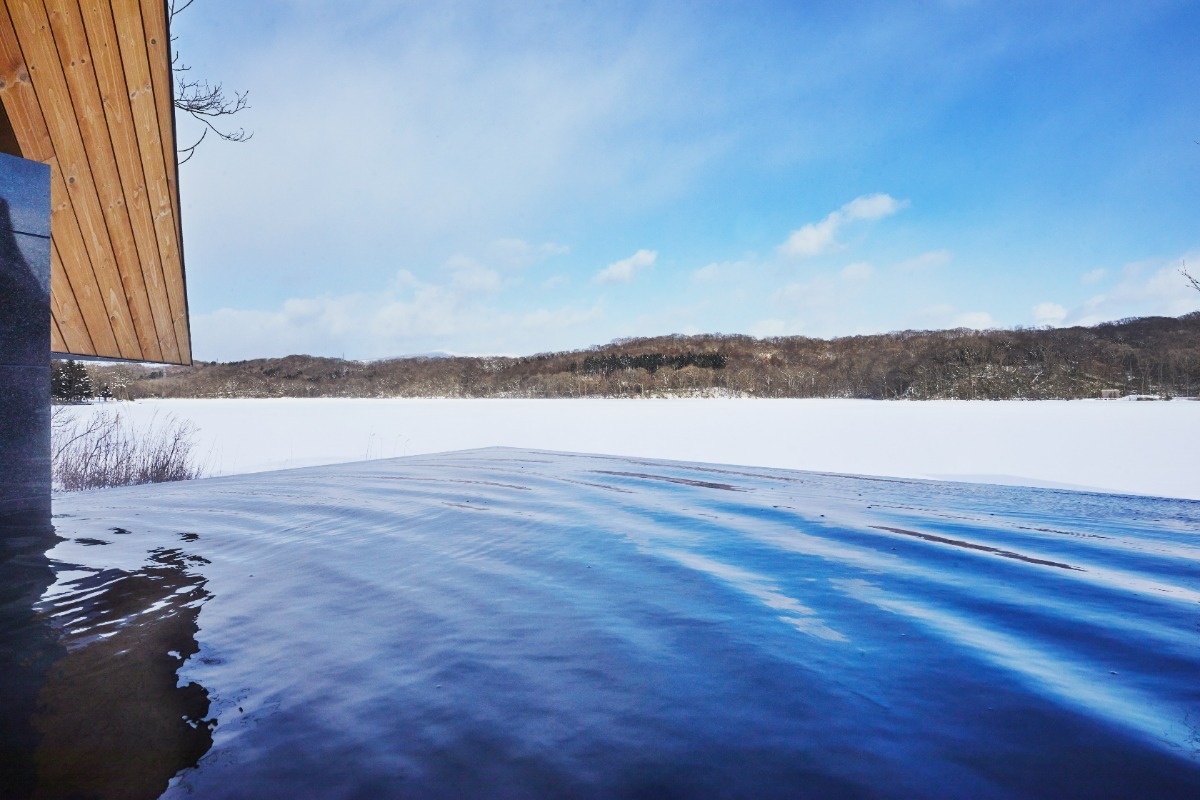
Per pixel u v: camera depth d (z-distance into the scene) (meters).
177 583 1.81
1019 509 3.27
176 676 1.15
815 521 2.86
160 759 0.85
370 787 0.78
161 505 3.31
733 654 1.26
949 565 2.04
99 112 3.83
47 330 2.89
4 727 0.95
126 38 3.65
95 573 1.92
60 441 7.59
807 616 1.51
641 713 1.00
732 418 19.89
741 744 0.89
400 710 1.01
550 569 1.98
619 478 4.57
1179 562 2.08
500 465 5.60
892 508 3.26
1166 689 1.08
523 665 1.20
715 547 2.31
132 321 4.86
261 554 2.19
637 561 2.10
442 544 2.36
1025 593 1.71
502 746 0.89
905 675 1.15
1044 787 0.78
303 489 3.99
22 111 3.61
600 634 1.38
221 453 10.76
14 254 2.79
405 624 1.46
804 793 0.76
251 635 1.37
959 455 9.71
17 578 1.85
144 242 4.52
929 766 0.83
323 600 1.64
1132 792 0.77
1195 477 7.39
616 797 0.75
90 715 0.99
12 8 3.31
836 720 0.97
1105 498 3.75
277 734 0.93
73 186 3.99
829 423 17.23
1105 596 1.68
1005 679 1.13
